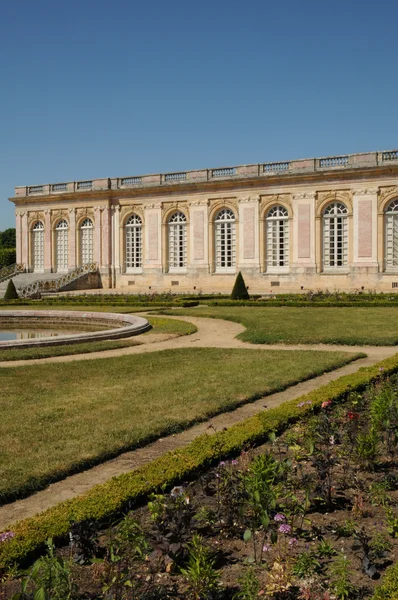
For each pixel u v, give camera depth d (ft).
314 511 21.40
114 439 28.86
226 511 19.88
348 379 40.09
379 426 28.25
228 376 44.62
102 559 16.74
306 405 32.65
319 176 155.63
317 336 67.97
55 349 60.95
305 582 16.20
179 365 50.42
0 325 101.81
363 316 92.07
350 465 25.64
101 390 40.60
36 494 23.02
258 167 164.25
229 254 171.63
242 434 27.91
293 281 160.35
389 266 150.30
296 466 24.73
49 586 14.34
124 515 18.31
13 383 43.73
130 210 184.55
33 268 202.80
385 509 20.66
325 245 158.20
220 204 170.09
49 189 197.26
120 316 91.71
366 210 150.71
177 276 176.86
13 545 17.06
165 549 17.16
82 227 192.95
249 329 77.61
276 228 164.35
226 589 16.34
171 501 18.83
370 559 17.62
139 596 15.40
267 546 17.48
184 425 31.63
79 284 182.91
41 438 29.22
